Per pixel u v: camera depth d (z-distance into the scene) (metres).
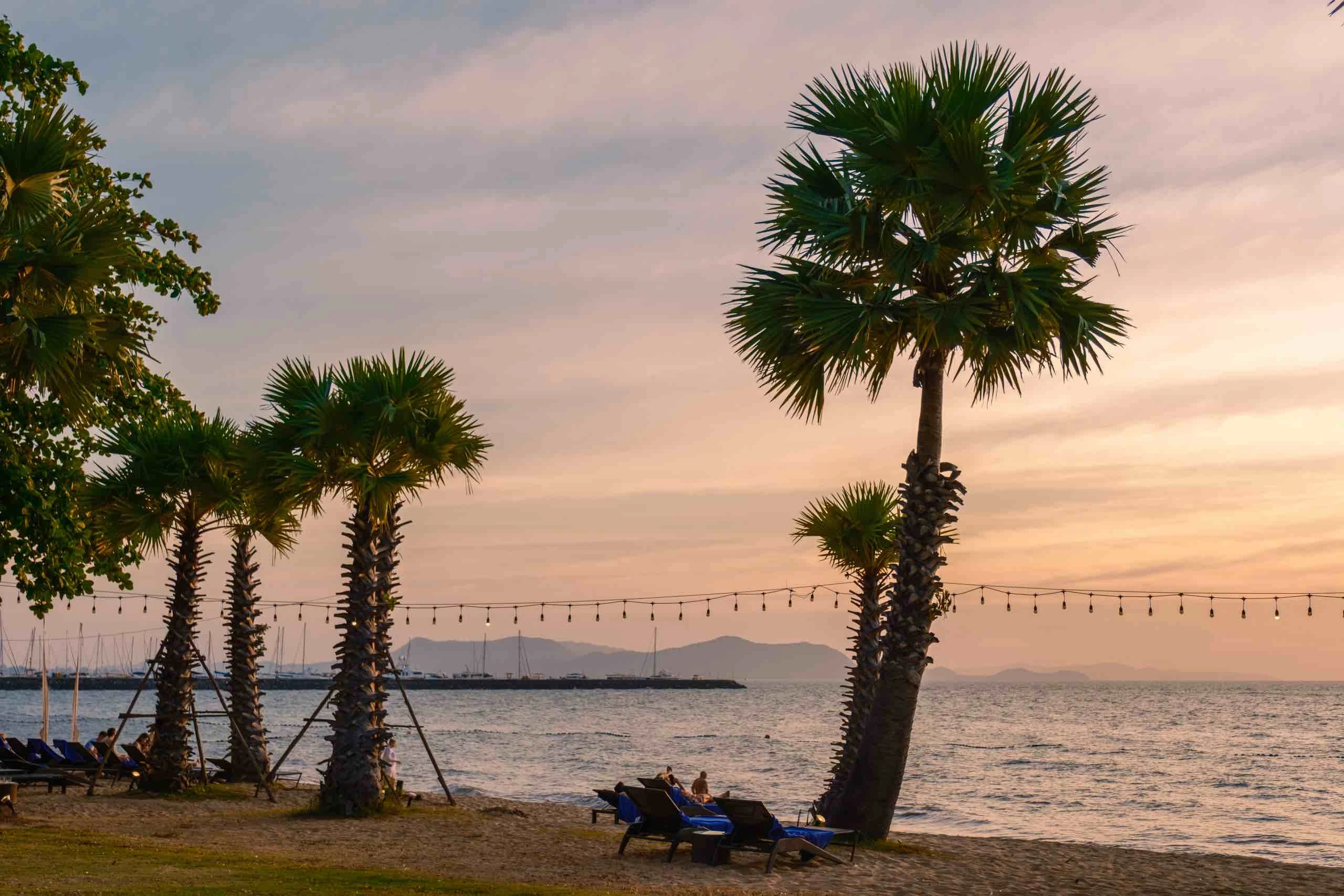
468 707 167.12
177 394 24.56
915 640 17.08
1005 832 30.50
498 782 42.38
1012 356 16.91
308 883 11.43
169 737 24.00
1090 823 33.06
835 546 22.84
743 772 50.84
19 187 15.05
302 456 20.56
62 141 15.07
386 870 13.16
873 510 22.66
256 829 17.91
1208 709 158.00
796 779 47.16
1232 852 27.16
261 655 27.06
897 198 16.31
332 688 20.53
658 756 61.00
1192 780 48.22
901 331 17.05
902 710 17.09
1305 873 16.06
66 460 20.25
